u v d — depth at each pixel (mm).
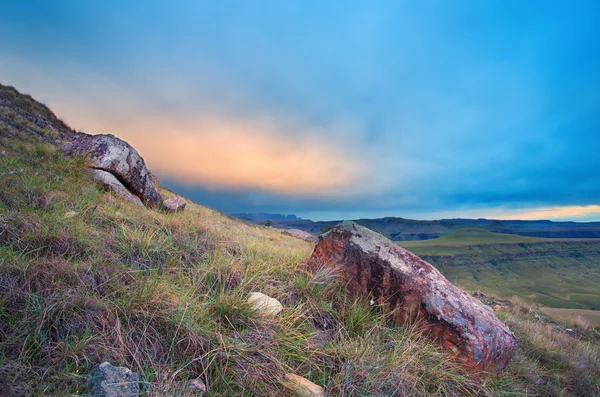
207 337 2348
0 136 9656
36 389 1565
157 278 2986
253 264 4129
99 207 4574
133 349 2068
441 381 2793
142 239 3693
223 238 5195
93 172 6809
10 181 4234
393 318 3566
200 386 1943
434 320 3355
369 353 2807
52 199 4203
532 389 3635
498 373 3510
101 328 2105
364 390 2383
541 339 5578
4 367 1590
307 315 3383
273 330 2775
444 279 3812
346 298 3781
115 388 1589
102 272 2705
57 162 6738
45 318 2010
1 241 2736
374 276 3781
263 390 2109
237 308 2828
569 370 4609
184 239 4250
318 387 2256
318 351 2727
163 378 1879
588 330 8750
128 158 7648
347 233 4230
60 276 2438
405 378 2592
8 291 2102
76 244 3064
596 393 4156
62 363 1777
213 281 3447
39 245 2854
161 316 2355
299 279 3928
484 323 3361
